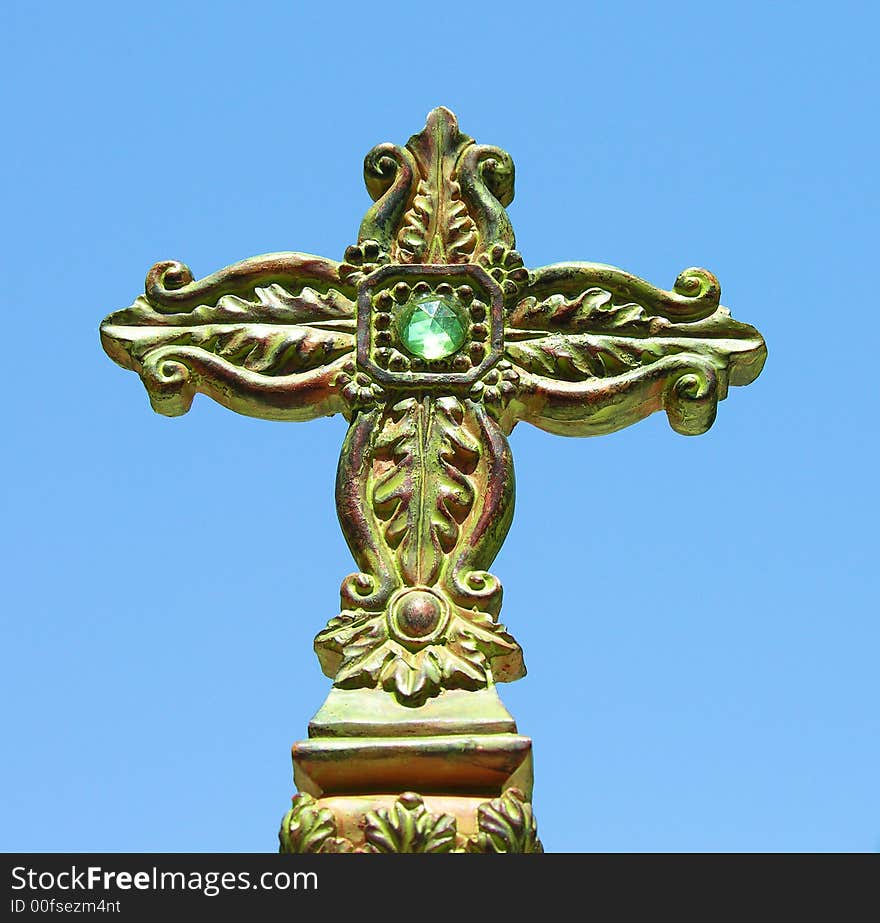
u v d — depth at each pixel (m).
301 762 12.33
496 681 13.38
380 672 12.87
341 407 14.80
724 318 15.06
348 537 13.83
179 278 15.13
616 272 15.12
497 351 14.65
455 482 13.95
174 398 14.83
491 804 12.24
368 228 15.28
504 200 15.68
